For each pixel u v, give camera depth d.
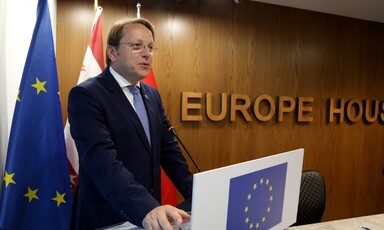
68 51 2.30
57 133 1.59
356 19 3.26
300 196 1.82
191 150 2.69
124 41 1.22
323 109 3.17
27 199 1.52
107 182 0.95
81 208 1.21
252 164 0.73
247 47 2.82
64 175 1.59
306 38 3.04
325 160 3.20
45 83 1.58
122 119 1.18
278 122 2.99
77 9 2.31
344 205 3.31
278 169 0.85
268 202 0.83
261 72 2.89
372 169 3.43
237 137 2.84
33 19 1.87
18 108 1.54
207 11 2.68
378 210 3.47
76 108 1.10
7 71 1.74
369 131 3.41
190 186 1.29
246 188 0.73
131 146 1.19
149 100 1.37
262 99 2.87
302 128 3.09
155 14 2.53
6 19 1.71
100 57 2.00
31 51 1.59
